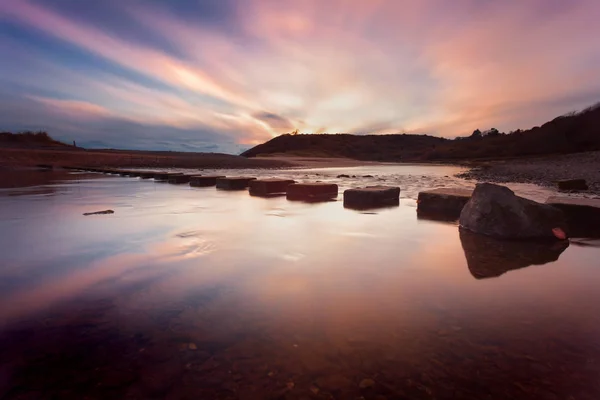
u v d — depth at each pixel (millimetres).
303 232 4223
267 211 5906
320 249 3428
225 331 1797
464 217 4621
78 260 3004
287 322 1891
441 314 1991
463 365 1513
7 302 2139
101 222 4809
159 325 1856
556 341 1692
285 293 2293
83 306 2084
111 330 1802
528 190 9703
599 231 4406
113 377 1443
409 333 1774
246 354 1597
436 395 1338
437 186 11422
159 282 2480
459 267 2891
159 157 30422
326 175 18234
